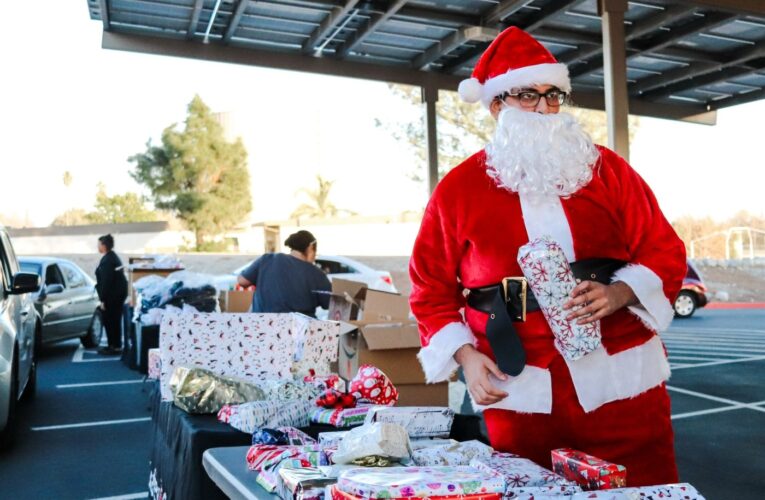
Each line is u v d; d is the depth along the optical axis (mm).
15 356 5719
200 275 7484
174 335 3371
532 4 9148
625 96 8000
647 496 1439
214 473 2117
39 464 5117
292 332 3531
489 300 1891
